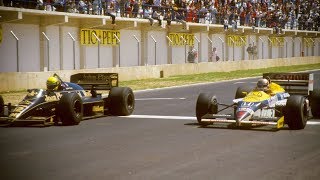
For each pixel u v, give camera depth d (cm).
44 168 3089
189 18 15512
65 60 11750
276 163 3203
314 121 5097
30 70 10788
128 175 2905
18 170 3039
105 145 3884
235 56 18912
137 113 6012
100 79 5709
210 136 4269
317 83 10906
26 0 10194
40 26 11000
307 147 3750
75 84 5344
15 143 3984
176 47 15750
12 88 9106
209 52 17288
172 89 10112
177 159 3344
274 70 17325
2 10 9225
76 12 11488
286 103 4538
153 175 2905
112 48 13238
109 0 12300
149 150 3672
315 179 2803
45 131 4584
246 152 3566
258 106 4550
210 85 11050
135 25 12925
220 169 3045
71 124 4981
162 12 14338
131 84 11019
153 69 13000
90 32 12406
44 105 4859
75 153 3569
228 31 17862
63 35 11656
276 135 4281
